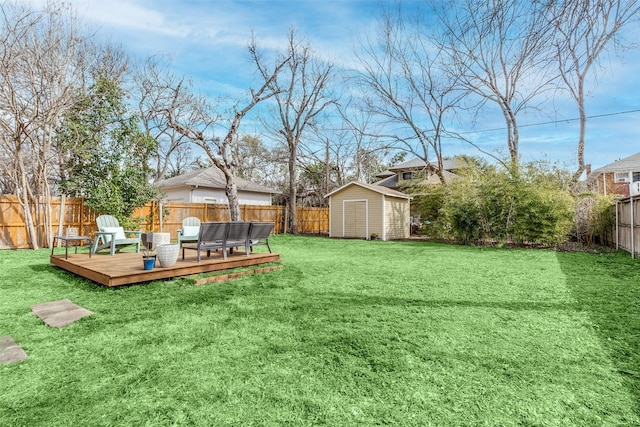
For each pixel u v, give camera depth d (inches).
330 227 669.9
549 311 144.6
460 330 121.6
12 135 353.7
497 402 76.4
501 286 194.4
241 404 76.4
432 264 282.5
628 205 345.7
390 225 619.2
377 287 192.2
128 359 99.2
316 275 229.5
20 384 85.3
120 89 453.1
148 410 74.3
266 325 128.0
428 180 704.4
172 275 203.9
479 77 545.3
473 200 471.2
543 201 422.6
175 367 94.0
